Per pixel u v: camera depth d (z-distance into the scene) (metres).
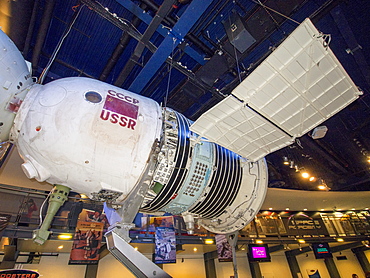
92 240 8.49
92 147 2.71
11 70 2.69
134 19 7.27
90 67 9.31
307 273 17.22
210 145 4.02
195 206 3.92
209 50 8.48
